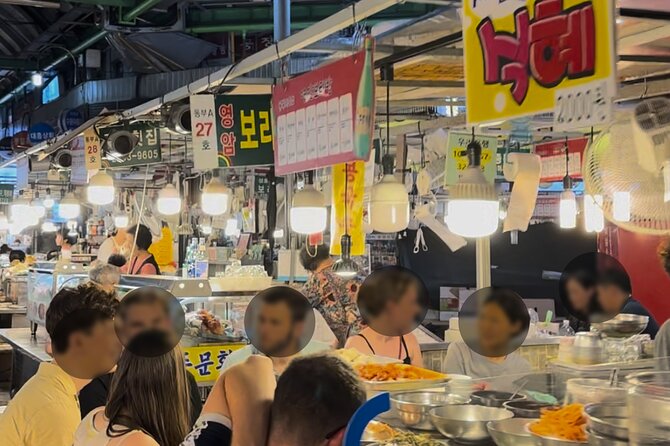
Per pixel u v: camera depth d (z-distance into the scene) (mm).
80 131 6035
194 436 1417
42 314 6094
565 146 5125
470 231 2652
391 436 1721
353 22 2678
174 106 4945
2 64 11602
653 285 4938
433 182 4641
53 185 11289
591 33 1536
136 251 6625
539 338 3934
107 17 7910
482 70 1845
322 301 3969
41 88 14211
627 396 1475
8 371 8289
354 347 3217
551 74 1632
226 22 7805
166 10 8070
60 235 12438
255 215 8844
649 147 1974
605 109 1497
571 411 1668
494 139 4426
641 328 3008
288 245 5207
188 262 7332
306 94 3029
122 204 10023
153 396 1767
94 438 1767
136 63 8938
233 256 8398
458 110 5488
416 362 3326
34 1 7914
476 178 2678
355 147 2686
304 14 7227
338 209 4160
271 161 4230
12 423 2400
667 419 1330
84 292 2170
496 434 1619
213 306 4383
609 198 2117
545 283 8023
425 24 3193
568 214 4629
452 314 7074
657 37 3059
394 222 3457
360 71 2664
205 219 8953
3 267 11281
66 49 10508
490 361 3062
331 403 1219
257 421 1393
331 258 4406
